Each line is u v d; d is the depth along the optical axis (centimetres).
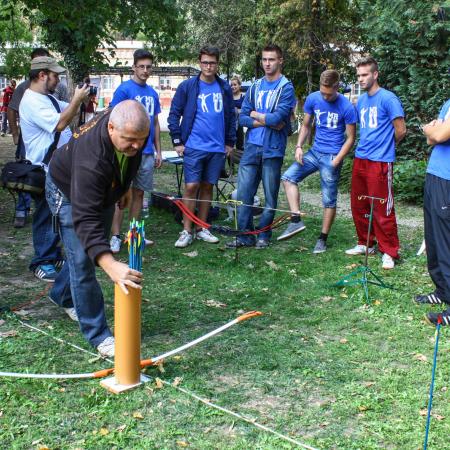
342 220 846
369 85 612
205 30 2517
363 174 629
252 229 693
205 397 341
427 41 1135
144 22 1113
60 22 946
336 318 470
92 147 332
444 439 306
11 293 512
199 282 550
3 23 1481
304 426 316
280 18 1889
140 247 333
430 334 443
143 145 325
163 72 2472
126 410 325
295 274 582
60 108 532
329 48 1923
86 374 355
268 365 383
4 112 2055
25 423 312
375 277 545
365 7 1117
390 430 313
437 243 470
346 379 368
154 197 871
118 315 340
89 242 329
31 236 711
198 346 410
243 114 660
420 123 1170
